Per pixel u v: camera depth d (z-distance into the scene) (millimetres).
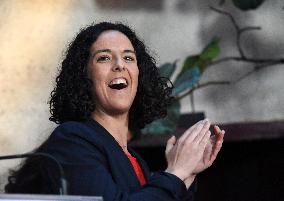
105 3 10133
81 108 5406
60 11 10078
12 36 9977
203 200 10320
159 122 9844
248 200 10312
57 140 5012
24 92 9938
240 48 10320
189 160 5059
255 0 10352
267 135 10188
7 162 9555
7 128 9828
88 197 3939
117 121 5438
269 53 10367
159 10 10234
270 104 10289
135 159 5453
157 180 4832
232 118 10188
